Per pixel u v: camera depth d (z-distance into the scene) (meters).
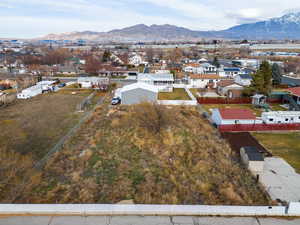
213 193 14.16
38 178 15.90
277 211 11.60
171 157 18.41
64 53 112.00
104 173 16.34
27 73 67.31
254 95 36.78
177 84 50.56
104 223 11.02
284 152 20.95
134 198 13.48
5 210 11.52
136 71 73.88
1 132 24.86
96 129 25.08
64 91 47.38
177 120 25.94
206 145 20.92
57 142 22.27
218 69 66.12
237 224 11.08
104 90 46.59
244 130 26.05
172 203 12.96
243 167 17.83
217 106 35.66
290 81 52.22
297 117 26.45
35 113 31.83
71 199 13.65
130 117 26.67
